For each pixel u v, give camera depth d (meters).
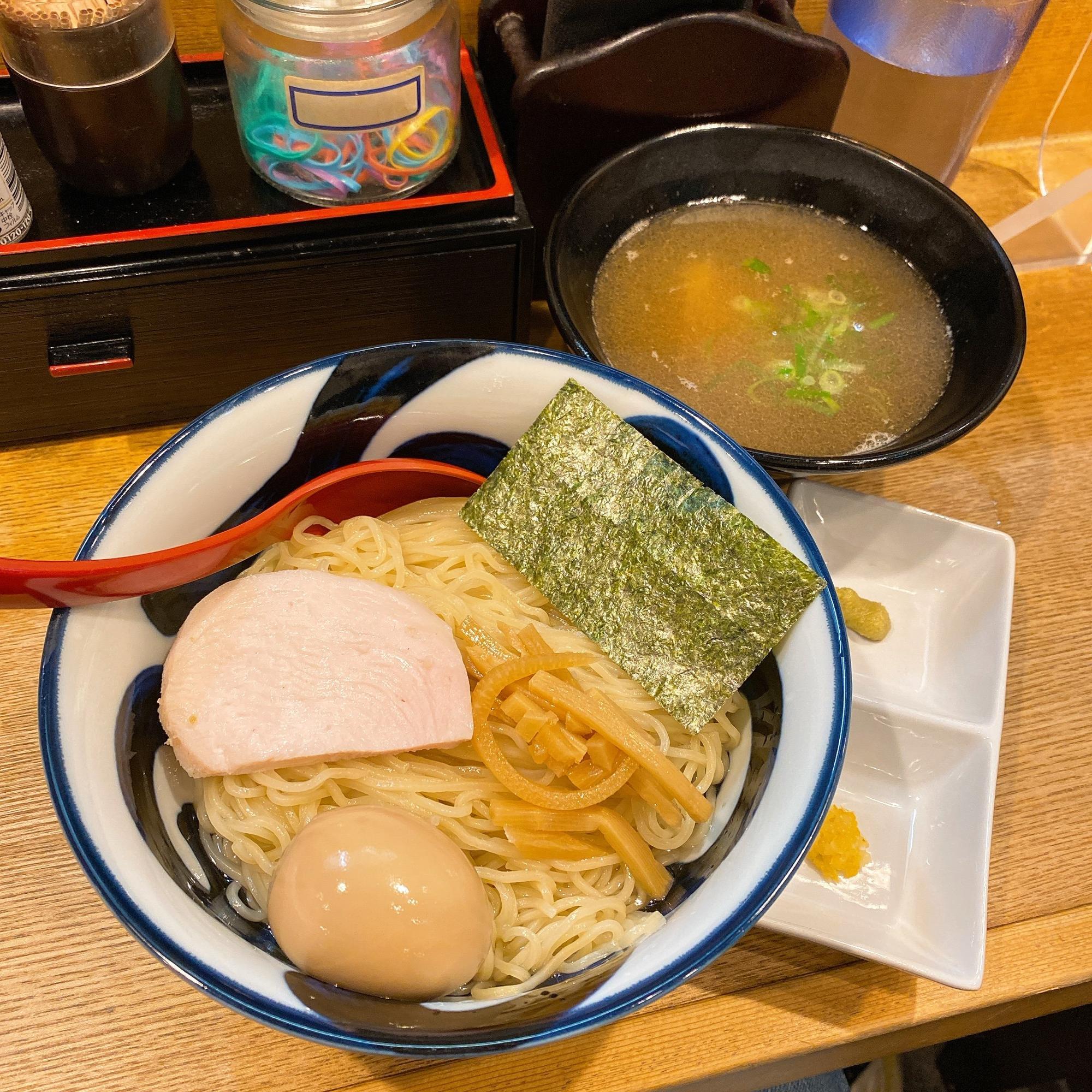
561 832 0.31
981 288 0.41
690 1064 0.32
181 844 0.31
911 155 0.48
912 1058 0.48
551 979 0.31
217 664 0.31
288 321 0.40
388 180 0.38
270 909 0.28
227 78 0.39
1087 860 0.36
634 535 0.33
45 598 0.29
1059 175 0.54
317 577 0.33
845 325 0.42
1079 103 0.53
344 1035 0.25
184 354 0.40
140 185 0.38
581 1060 0.32
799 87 0.42
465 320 0.42
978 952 0.32
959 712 0.38
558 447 0.34
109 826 0.27
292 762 0.31
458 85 0.38
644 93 0.41
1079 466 0.45
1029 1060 0.46
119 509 0.30
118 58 0.34
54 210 0.38
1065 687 0.39
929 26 0.42
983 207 0.53
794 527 0.31
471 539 0.37
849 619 0.40
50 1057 0.31
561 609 0.35
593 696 0.32
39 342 0.38
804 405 0.40
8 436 0.41
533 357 0.33
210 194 0.38
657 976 0.26
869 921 0.34
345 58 0.34
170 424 0.43
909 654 0.41
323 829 0.28
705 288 0.43
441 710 0.32
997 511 0.43
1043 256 0.50
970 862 0.34
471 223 0.39
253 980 0.26
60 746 0.27
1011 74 0.46
